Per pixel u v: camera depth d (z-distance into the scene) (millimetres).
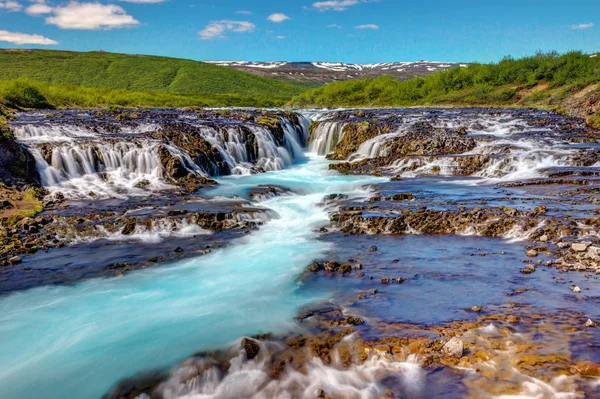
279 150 30422
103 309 10102
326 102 75375
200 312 9797
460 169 23719
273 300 10273
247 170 26109
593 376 6836
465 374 7145
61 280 11680
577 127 31844
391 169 24969
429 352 7762
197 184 21547
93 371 7898
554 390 6602
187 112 39781
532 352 7523
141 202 18156
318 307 9797
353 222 15539
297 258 12906
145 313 9844
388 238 14414
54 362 8188
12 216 15898
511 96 54094
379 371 7406
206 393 7293
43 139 23531
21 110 40812
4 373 7910
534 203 16328
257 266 12391
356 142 31375
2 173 19203
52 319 9711
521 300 9594
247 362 7887
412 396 6781
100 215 16156
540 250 12570
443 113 42312
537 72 56344
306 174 25406
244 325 9148
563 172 21109
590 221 13766
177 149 23703
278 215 17219
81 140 23422
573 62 52812
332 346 8172
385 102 68375
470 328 8445
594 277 10641
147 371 7832
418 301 9797
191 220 15805
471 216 15125
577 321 8523
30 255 13336
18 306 10320
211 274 11922
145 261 12844
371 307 9625
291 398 6984
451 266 11805
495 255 12469
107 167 22391
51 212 16719
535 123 33781
